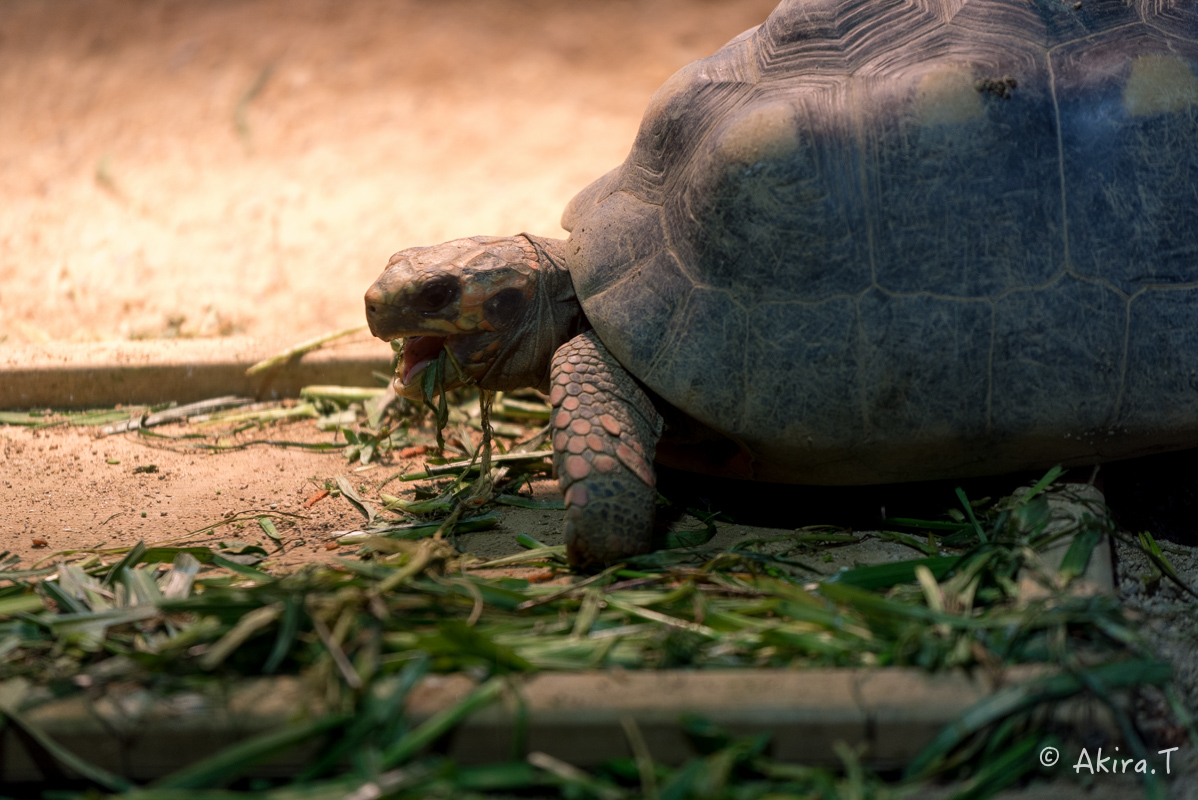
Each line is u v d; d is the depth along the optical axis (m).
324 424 3.84
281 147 6.62
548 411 3.87
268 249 5.48
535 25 7.78
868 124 2.61
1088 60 2.69
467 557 2.66
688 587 2.30
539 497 3.21
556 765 1.84
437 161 6.53
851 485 2.89
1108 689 1.94
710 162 2.68
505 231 5.65
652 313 2.67
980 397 2.54
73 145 6.59
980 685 1.93
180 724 1.88
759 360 2.58
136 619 2.18
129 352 4.11
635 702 1.90
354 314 4.80
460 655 2.02
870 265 2.56
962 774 1.92
